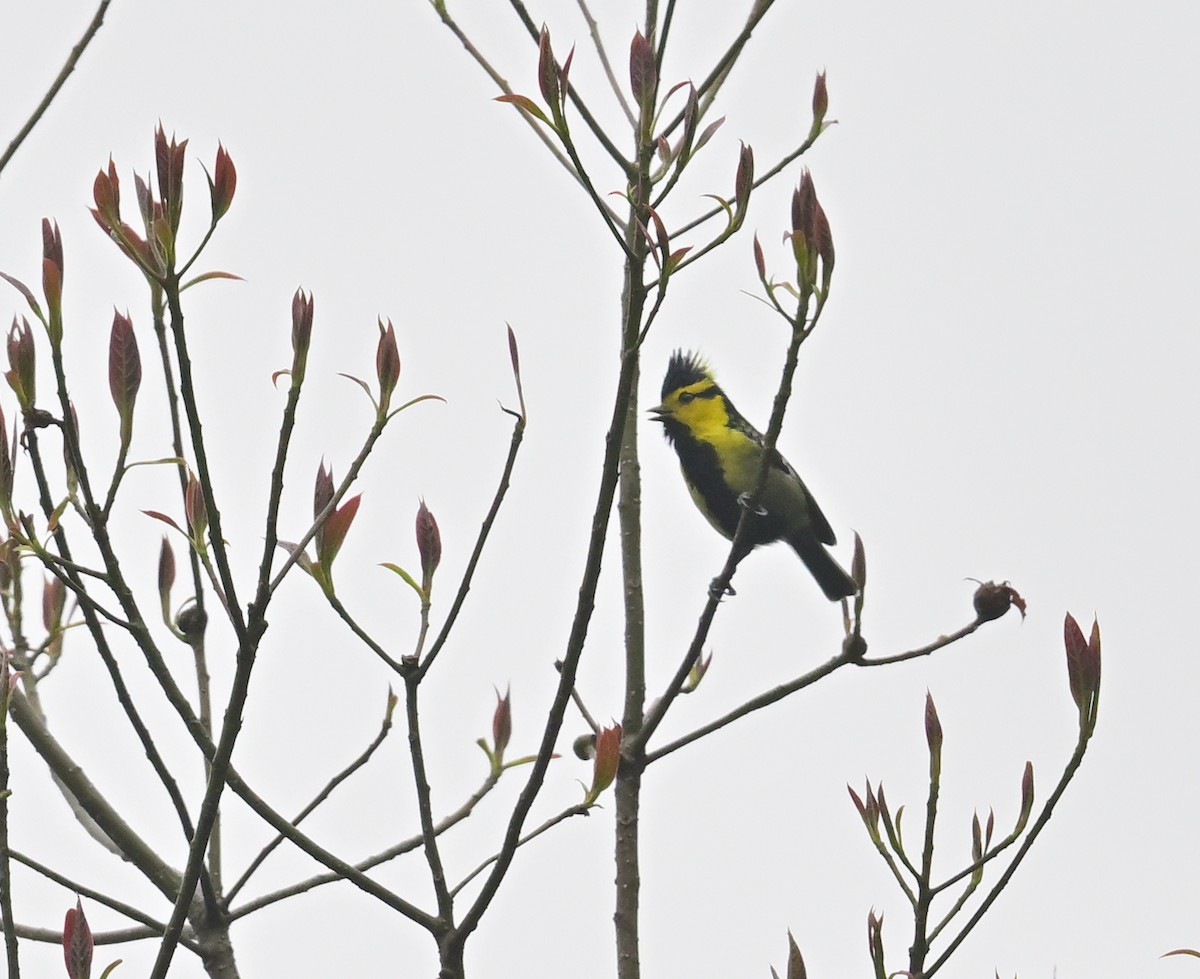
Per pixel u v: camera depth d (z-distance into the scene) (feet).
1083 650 20.84
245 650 19.15
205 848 19.33
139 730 23.82
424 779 21.99
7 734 18.34
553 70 18.98
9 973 17.66
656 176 21.20
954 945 20.76
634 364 20.43
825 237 21.58
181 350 17.98
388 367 21.21
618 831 29.04
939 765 21.53
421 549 22.24
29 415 18.72
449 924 21.89
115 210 17.51
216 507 18.75
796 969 20.61
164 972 18.94
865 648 29.14
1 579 28.02
